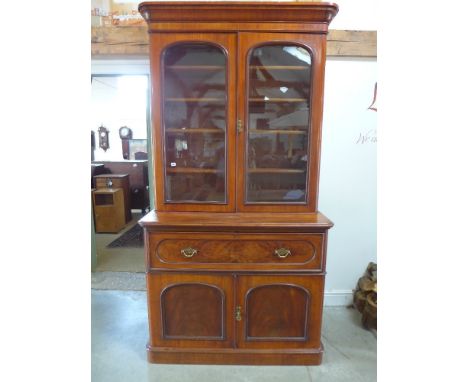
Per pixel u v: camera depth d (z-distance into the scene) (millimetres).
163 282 1321
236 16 1222
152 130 1329
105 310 1873
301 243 1279
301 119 1359
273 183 1394
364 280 1745
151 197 2168
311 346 1379
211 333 1372
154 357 1397
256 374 1336
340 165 1766
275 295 1331
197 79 1340
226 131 1314
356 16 1626
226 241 1275
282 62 1307
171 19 1232
